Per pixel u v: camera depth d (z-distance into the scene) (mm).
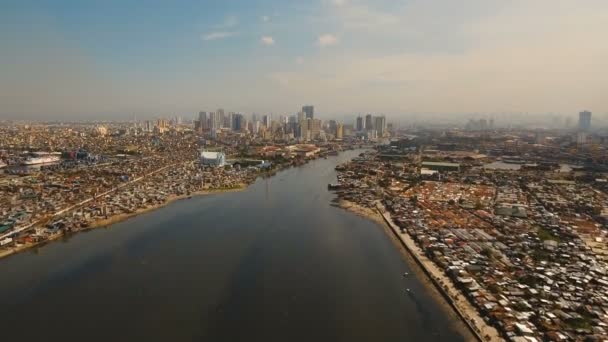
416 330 97938
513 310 102188
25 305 108938
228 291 117812
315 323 101125
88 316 103500
